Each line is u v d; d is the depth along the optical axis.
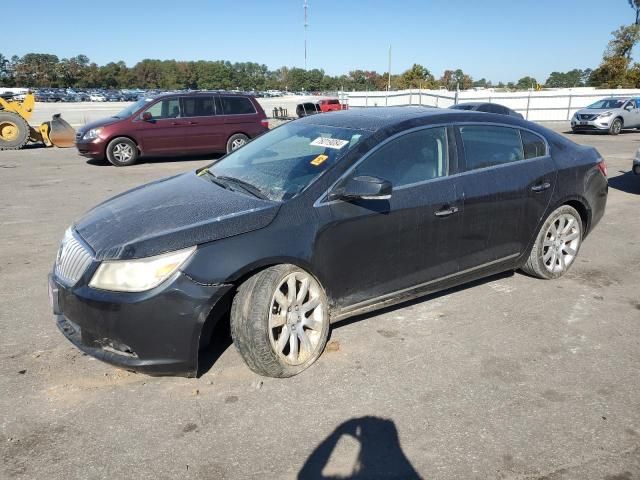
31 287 4.88
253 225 3.23
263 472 2.60
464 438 2.85
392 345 3.83
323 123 4.32
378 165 3.75
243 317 3.21
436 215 3.94
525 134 4.72
